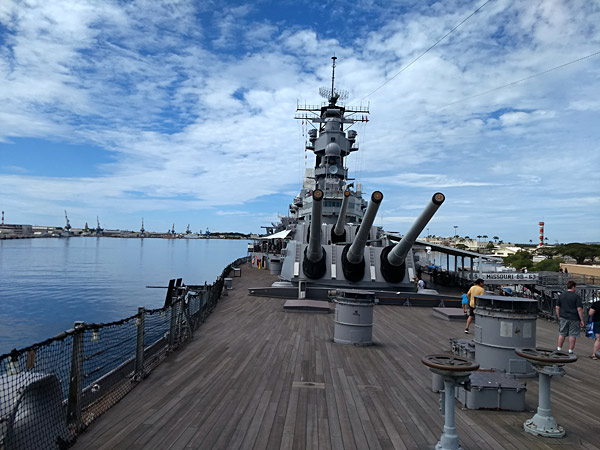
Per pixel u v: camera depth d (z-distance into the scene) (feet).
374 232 59.67
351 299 26.63
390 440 13.19
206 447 12.50
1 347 60.03
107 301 98.78
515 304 19.71
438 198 32.76
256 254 119.75
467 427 14.37
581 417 15.61
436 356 12.94
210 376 19.58
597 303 25.27
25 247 395.34
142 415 14.85
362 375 20.17
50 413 11.94
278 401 16.46
